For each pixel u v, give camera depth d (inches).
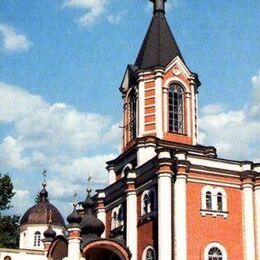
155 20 2400.3
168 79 2235.5
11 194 3201.3
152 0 2466.8
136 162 2169.0
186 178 1926.7
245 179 2010.3
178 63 2269.9
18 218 3218.5
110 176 2343.8
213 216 1940.2
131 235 2039.9
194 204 1924.2
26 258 2428.6
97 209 2311.8
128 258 2010.3
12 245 3125.0
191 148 2176.4
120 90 2381.9
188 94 2263.8
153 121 2176.4
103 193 2326.5
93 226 2138.3
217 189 1978.3
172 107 2230.6
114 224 2219.5
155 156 1990.7
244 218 1982.0
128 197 2087.8
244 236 1964.8
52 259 2191.2
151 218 1959.9
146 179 2025.1
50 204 3063.5
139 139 2138.3
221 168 2000.5
